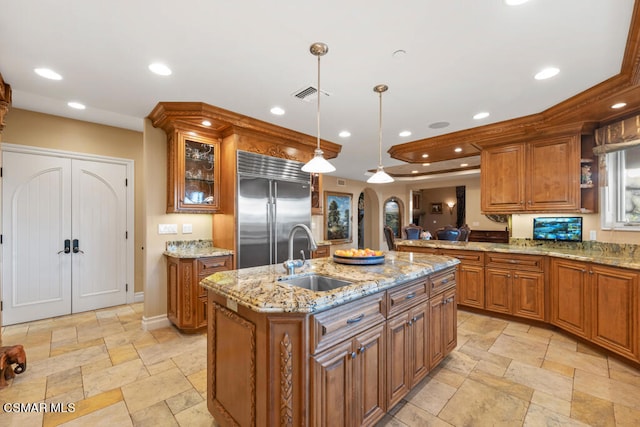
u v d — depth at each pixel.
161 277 3.32
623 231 2.92
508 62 2.16
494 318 3.61
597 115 2.92
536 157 3.47
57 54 2.07
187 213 3.45
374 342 1.67
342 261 2.26
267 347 1.33
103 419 1.80
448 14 1.66
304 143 4.03
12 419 1.79
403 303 1.92
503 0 1.55
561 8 1.60
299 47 2.00
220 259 3.21
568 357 2.60
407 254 2.92
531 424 1.76
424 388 2.13
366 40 1.91
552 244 3.62
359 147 4.73
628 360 2.42
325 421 1.37
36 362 2.49
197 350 2.72
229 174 3.40
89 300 3.79
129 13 1.66
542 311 3.24
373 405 1.65
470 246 3.92
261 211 3.54
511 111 3.13
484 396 2.04
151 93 2.71
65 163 3.62
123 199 4.06
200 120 3.10
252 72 2.33
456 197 11.12
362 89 2.62
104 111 3.39
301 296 1.38
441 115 3.26
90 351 2.70
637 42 1.84
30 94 2.85
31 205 3.41
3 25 1.75
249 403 1.43
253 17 1.69
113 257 3.98
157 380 2.23
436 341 2.29
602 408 1.90
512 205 3.64
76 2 1.56
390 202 10.11
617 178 3.06
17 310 3.32
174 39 1.91
